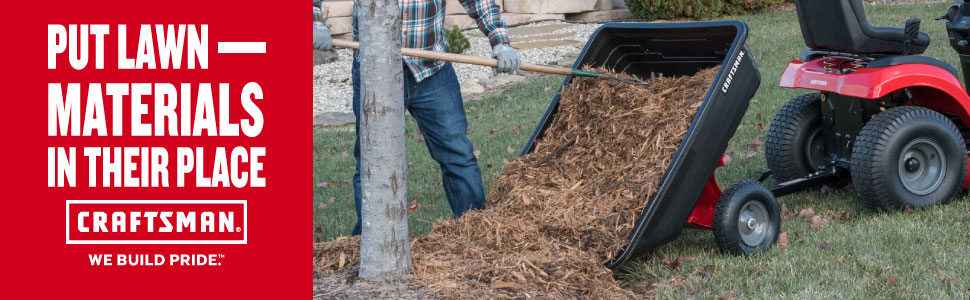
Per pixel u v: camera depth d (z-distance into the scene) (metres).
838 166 5.15
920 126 4.63
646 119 4.22
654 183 3.85
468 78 11.52
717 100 3.97
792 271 3.83
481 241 3.95
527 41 13.61
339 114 9.91
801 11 4.84
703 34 4.32
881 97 4.94
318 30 4.04
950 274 3.69
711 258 4.11
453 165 4.47
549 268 3.59
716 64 4.48
